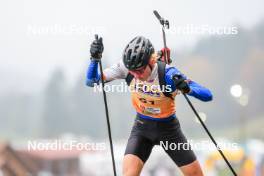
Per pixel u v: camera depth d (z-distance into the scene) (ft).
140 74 62.39
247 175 256.52
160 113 65.05
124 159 65.36
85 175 366.63
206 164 270.46
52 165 366.84
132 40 62.18
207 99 63.87
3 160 344.28
